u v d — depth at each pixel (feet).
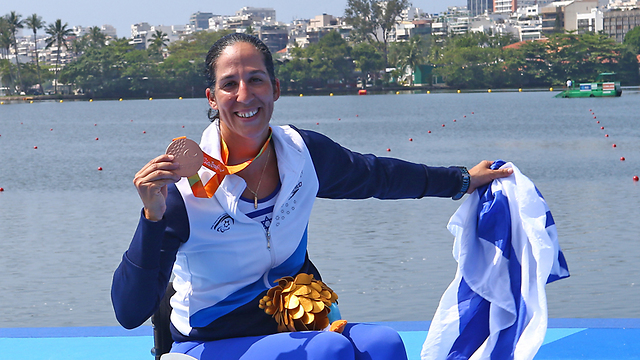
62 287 24.21
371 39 473.67
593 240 30.27
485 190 8.44
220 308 7.27
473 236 8.39
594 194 45.27
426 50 459.73
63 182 57.98
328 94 445.37
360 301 21.77
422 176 8.16
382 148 88.12
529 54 415.44
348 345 6.47
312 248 29.37
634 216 35.86
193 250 7.05
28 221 38.34
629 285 22.90
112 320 20.58
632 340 10.43
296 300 6.93
